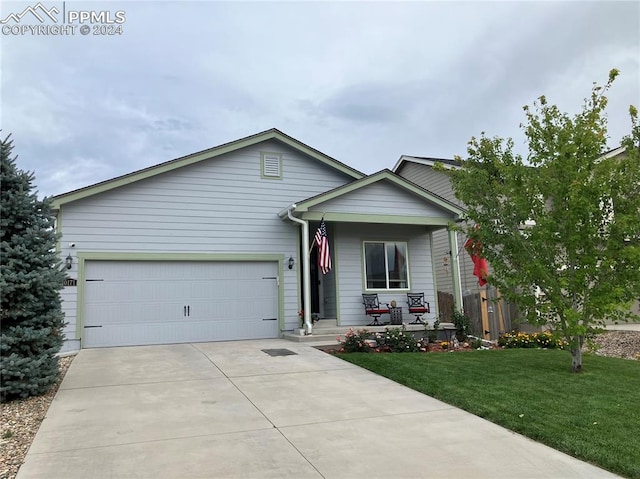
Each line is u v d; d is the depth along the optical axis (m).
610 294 7.34
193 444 4.45
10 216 6.33
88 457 4.12
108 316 11.05
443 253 18.22
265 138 12.80
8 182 6.43
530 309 8.13
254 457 4.14
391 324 12.94
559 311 7.82
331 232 13.41
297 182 13.17
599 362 8.85
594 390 6.46
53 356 6.63
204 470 3.85
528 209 7.94
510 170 8.19
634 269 7.34
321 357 9.22
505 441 4.62
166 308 11.55
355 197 12.38
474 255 9.83
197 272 11.95
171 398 6.16
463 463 4.05
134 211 11.52
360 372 7.89
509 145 8.52
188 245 11.88
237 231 12.38
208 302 11.94
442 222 13.07
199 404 5.87
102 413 5.46
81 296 10.84
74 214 11.04
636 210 7.43
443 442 4.57
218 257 12.11
